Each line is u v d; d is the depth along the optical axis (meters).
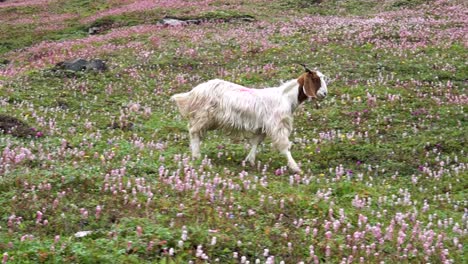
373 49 25.33
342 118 16.88
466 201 10.34
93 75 22.17
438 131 15.47
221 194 9.43
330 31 29.39
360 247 7.71
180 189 9.66
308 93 11.96
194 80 21.91
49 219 8.15
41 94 18.95
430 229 8.66
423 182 11.66
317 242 7.79
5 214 8.27
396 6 37.31
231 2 41.50
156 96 19.52
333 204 9.40
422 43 26.14
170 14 38.12
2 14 46.69
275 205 9.17
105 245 7.12
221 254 7.24
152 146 13.05
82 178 9.85
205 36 29.72
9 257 6.66
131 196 9.23
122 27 36.44
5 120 14.40
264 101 11.97
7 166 10.48
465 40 26.30
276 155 12.90
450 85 20.14
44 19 43.47
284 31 30.25
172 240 7.34
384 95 18.94
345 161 13.06
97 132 14.35
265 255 7.26
